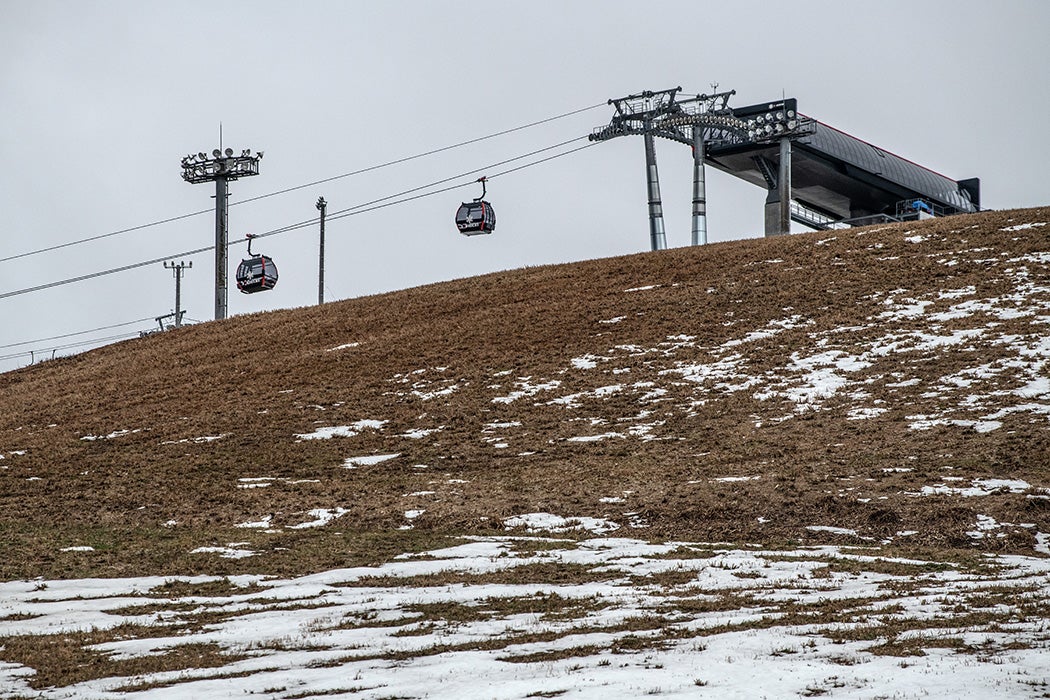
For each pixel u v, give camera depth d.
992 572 84.25
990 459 119.19
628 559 96.00
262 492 138.12
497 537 110.69
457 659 59.09
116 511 134.25
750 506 113.44
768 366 173.50
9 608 85.00
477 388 184.00
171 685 56.56
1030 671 49.31
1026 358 154.25
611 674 53.03
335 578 94.50
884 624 62.84
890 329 181.12
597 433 154.00
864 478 118.19
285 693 53.06
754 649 57.88
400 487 136.00
